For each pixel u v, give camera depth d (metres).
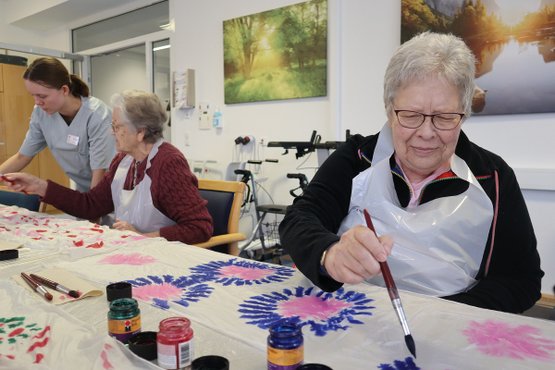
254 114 3.65
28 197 2.25
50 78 1.95
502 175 0.98
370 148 1.07
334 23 3.03
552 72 2.29
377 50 2.91
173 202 1.62
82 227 1.52
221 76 3.85
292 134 3.45
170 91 4.30
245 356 0.61
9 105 4.83
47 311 0.75
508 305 0.89
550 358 0.60
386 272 0.64
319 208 1.02
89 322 0.73
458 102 0.86
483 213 0.94
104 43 5.18
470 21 2.48
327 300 0.83
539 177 2.36
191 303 0.81
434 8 2.60
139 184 1.67
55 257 1.14
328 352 0.62
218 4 3.78
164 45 4.57
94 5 4.80
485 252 0.97
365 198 1.01
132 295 0.85
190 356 0.57
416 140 0.89
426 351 0.62
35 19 5.31
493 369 0.57
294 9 3.27
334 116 3.09
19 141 4.93
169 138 4.53
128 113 1.62
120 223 1.59
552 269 2.42
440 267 0.93
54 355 0.60
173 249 1.21
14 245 1.23
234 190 1.87
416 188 1.02
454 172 0.97
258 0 3.50
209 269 1.03
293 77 3.34
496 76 2.45
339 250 0.72
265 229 3.72
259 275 0.98
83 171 2.30
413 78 0.85
